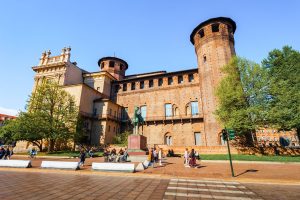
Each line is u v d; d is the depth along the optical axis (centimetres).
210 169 1423
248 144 2558
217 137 2811
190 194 729
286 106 2184
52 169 1377
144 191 766
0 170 1337
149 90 4000
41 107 2861
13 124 2695
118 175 1177
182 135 3391
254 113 2222
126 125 3938
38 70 4059
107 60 4831
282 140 3997
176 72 3812
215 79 3083
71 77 3972
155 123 3641
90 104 3609
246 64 2541
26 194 692
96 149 2931
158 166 1575
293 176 1138
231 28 3491
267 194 743
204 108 3142
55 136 2606
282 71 2566
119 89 4347
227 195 722
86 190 769
